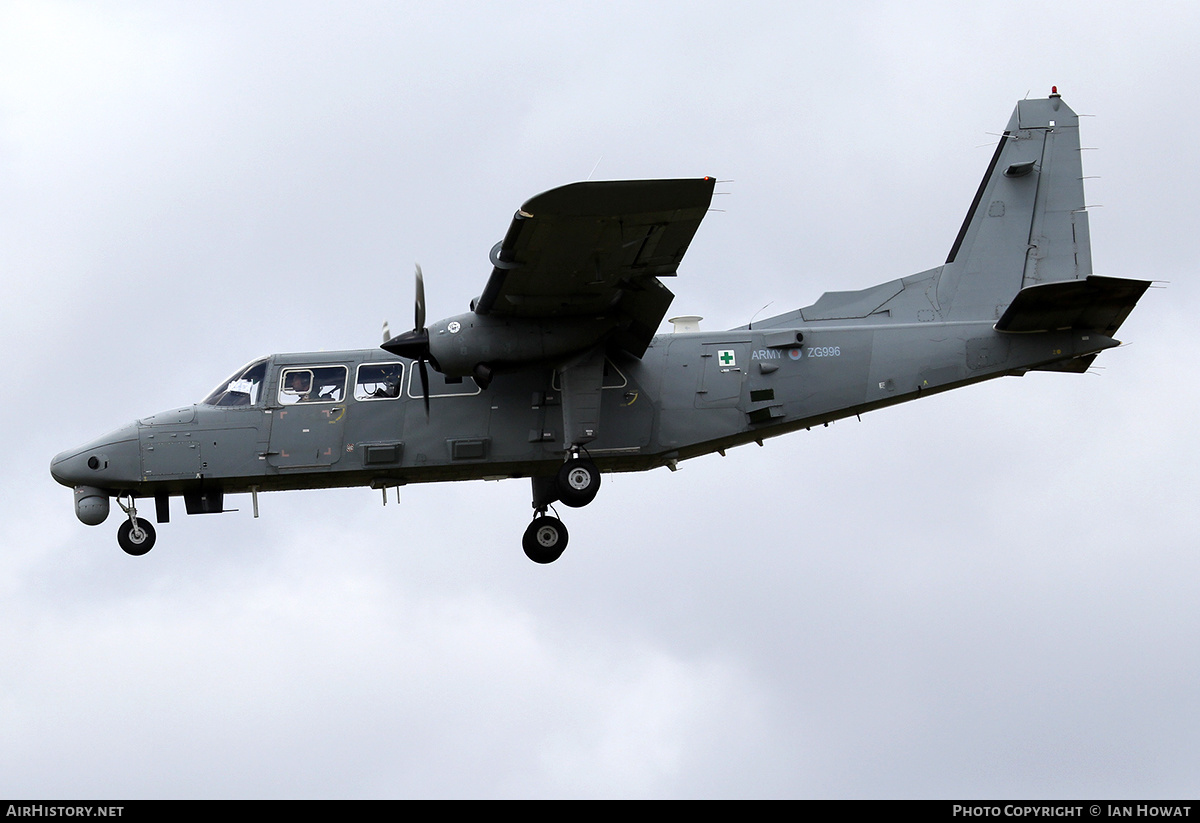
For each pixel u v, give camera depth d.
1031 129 63.31
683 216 48.47
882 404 60.22
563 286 53.25
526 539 63.38
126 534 59.12
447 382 57.59
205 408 58.47
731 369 59.47
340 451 57.94
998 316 61.56
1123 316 58.53
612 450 58.44
